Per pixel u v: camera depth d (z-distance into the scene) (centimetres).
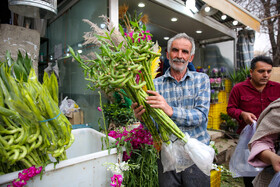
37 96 100
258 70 182
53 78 107
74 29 261
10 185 89
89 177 113
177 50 127
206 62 514
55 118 101
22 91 93
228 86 471
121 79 87
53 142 102
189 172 125
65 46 282
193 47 135
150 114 109
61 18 288
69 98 278
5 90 92
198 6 349
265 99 189
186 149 106
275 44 577
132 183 142
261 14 591
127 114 195
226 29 438
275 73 295
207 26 381
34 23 286
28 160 101
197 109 120
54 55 312
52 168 99
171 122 106
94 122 234
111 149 122
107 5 212
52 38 316
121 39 118
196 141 109
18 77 114
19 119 95
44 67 325
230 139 388
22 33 189
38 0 150
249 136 166
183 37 128
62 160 107
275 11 571
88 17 238
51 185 100
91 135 163
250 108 194
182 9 311
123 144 135
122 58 87
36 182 96
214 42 495
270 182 89
